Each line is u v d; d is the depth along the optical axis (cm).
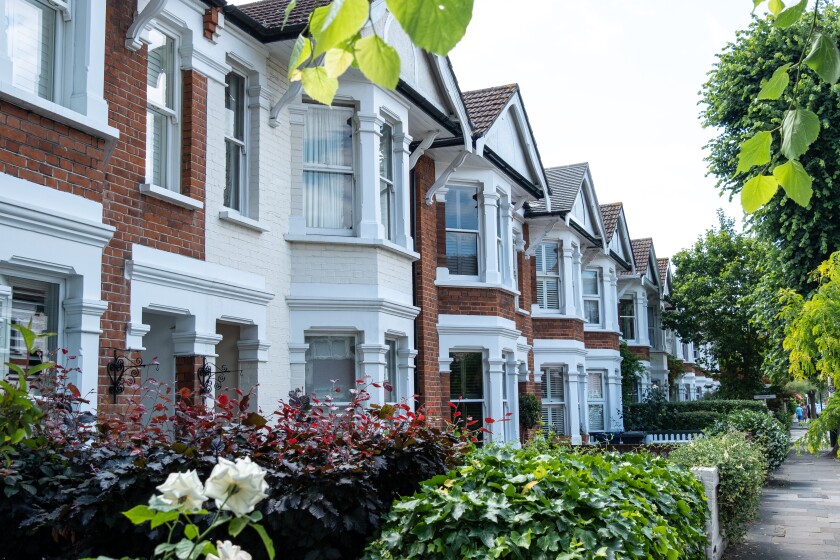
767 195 339
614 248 2861
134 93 823
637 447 1966
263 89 1043
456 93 1376
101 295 757
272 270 1044
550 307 2167
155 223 841
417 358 1387
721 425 2092
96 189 711
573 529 507
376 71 220
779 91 325
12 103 630
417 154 1347
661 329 3791
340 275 1106
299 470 555
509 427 1666
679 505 696
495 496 525
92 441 615
